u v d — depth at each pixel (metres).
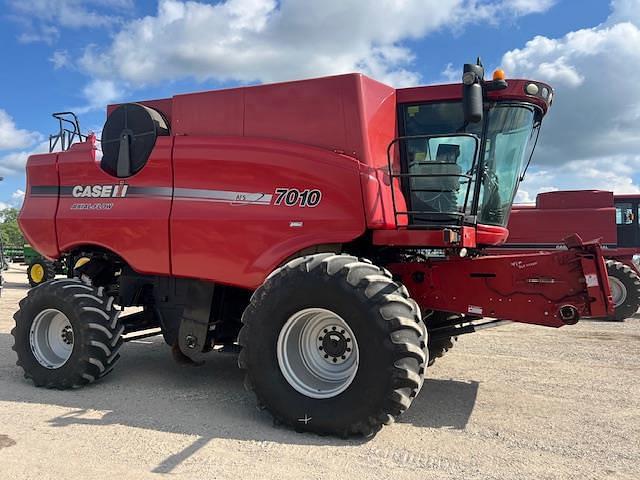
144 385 5.79
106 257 6.41
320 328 4.54
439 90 5.22
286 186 5.02
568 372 6.32
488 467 3.67
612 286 10.90
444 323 5.79
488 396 5.36
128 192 5.84
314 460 3.77
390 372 4.02
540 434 4.32
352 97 4.93
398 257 5.27
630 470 3.65
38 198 6.53
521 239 12.70
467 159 5.15
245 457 3.81
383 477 3.50
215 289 5.53
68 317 5.63
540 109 5.38
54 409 4.93
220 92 5.55
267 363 4.45
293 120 5.18
